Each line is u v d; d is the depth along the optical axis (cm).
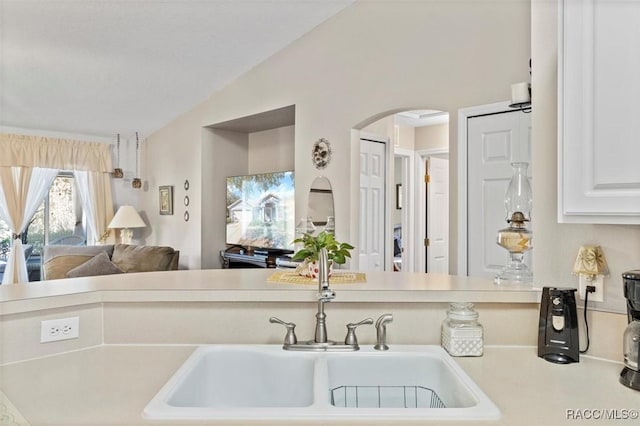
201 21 401
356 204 419
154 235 666
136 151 675
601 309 150
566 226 160
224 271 225
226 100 538
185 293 163
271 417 105
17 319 144
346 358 151
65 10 363
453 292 164
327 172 430
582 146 132
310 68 445
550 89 166
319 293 152
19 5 352
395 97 378
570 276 159
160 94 536
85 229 638
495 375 135
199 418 104
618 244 147
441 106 349
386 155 470
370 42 396
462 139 337
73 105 533
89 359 147
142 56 447
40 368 138
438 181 602
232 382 155
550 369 140
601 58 128
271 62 482
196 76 504
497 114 319
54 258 533
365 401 150
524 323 164
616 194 126
